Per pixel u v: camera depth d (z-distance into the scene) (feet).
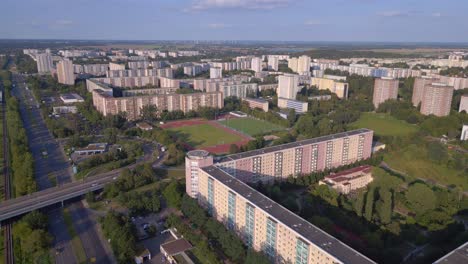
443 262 581.94
